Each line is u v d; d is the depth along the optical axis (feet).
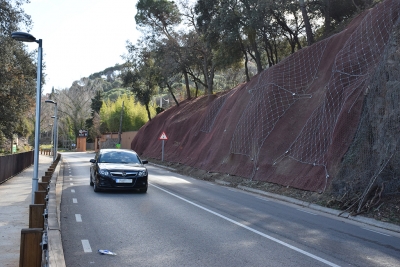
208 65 155.84
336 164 50.60
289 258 22.33
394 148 41.06
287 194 53.78
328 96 61.77
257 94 86.17
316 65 77.66
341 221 36.91
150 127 173.88
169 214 36.11
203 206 41.63
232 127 89.15
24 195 48.55
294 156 61.98
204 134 113.39
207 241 26.07
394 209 37.22
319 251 24.18
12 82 82.69
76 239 26.12
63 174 82.07
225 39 108.58
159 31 157.48
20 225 30.71
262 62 146.61
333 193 46.42
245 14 100.48
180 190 56.75
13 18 77.25
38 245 16.03
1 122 96.07
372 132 46.09
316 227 32.58
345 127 53.11
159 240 26.13
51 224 27.48
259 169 67.62
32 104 100.32
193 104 148.87
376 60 59.67
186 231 29.07
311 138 60.95
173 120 150.71
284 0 94.27
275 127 72.54
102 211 37.06
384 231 33.01
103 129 263.08
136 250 23.56
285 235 28.63
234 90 113.70
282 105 75.51
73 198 45.73
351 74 61.41
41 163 133.18
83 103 314.35
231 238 27.09
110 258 21.77
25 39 43.27
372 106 47.32
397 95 42.39
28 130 160.35
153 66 163.12
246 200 49.01
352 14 103.09
